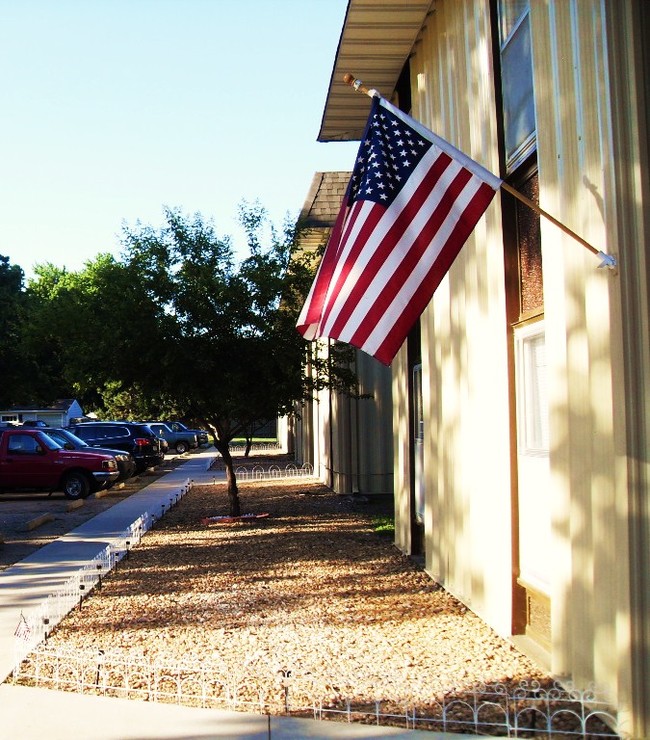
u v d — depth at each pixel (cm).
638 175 515
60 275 7031
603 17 533
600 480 552
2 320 5344
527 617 737
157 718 561
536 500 714
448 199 631
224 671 657
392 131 650
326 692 605
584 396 586
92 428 3042
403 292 626
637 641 505
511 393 759
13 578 1092
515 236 774
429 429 1041
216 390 1502
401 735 519
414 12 1014
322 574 1054
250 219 1552
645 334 509
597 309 554
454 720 541
